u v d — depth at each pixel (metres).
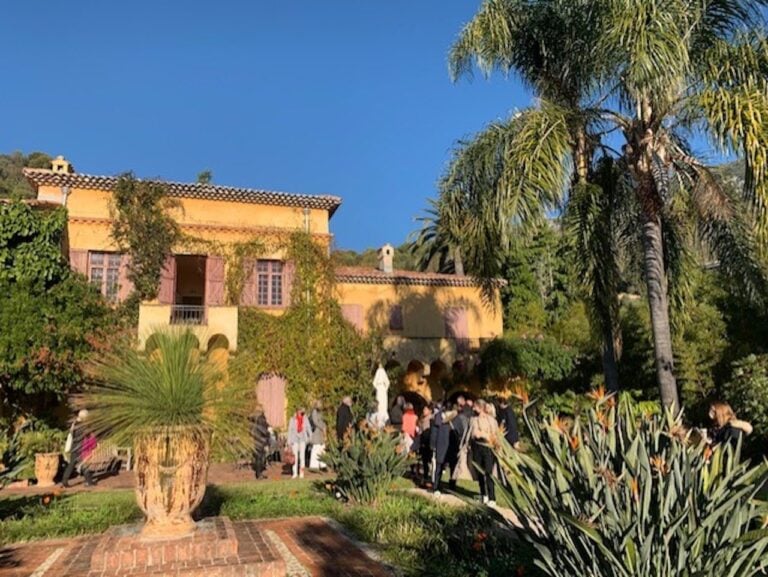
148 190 19.48
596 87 10.88
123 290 19.09
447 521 7.45
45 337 15.97
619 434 4.16
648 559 3.34
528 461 4.25
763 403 11.90
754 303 12.51
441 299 25.33
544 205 9.97
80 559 5.86
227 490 10.73
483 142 11.17
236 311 19.56
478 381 24.00
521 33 12.07
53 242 17.48
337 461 9.52
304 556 6.41
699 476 3.68
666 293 11.83
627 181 12.61
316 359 20.39
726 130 9.19
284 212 21.69
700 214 11.68
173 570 5.21
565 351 21.92
